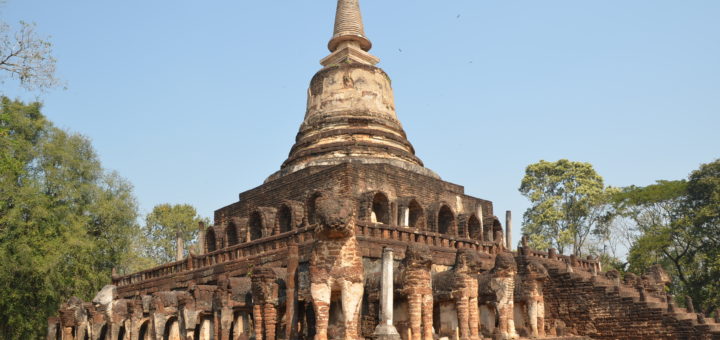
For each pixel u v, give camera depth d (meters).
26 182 39.47
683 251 53.62
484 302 24.27
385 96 38.09
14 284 38.31
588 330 28.77
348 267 20.89
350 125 36.16
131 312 28.45
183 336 24.80
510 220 36.84
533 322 24.52
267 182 35.03
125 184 49.53
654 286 35.50
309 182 31.62
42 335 39.66
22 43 28.55
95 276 42.19
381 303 20.44
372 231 25.30
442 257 27.75
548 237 65.94
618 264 60.34
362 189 30.05
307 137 36.53
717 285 49.81
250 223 32.56
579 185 65.94
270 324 22.19
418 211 31.69
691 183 53.00
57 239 39.62
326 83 37.69
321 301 20.64
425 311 21.33
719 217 49.78
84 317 31.95
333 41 39.81
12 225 37.72
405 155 35.59
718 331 25.23
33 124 42.69
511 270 23.56
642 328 27.22
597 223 63.72
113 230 46.56
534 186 68.12
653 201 57.22
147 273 35.22
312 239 24.36
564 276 30.05
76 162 44.53
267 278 22.47
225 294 23.98
